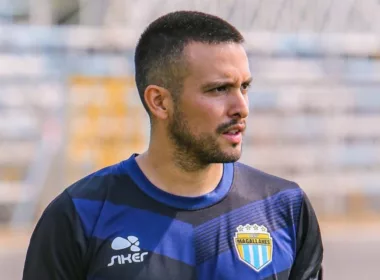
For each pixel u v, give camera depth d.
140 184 8.66
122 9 42.56
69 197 8.62
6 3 42.19
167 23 8.59
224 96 8.30
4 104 38.75
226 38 8.31
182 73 8.33
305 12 45.19
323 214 41.78
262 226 8.65
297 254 8.95
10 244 30.33
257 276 8.39
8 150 38.34
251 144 42.44
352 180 42.69
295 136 42.84
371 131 43.38
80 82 37.62
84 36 39.28
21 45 39.12
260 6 44.28
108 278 8.19
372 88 43.44
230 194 8.74
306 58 42.91
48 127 36.84
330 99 43.12
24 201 36.50
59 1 43.03
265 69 42.56
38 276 8.46
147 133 37.91
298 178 42.66
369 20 45.66
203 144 8.33
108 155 37.44
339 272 25.59
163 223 8.46
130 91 38.00
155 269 8.22
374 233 34.19
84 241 8.38
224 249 8.44
